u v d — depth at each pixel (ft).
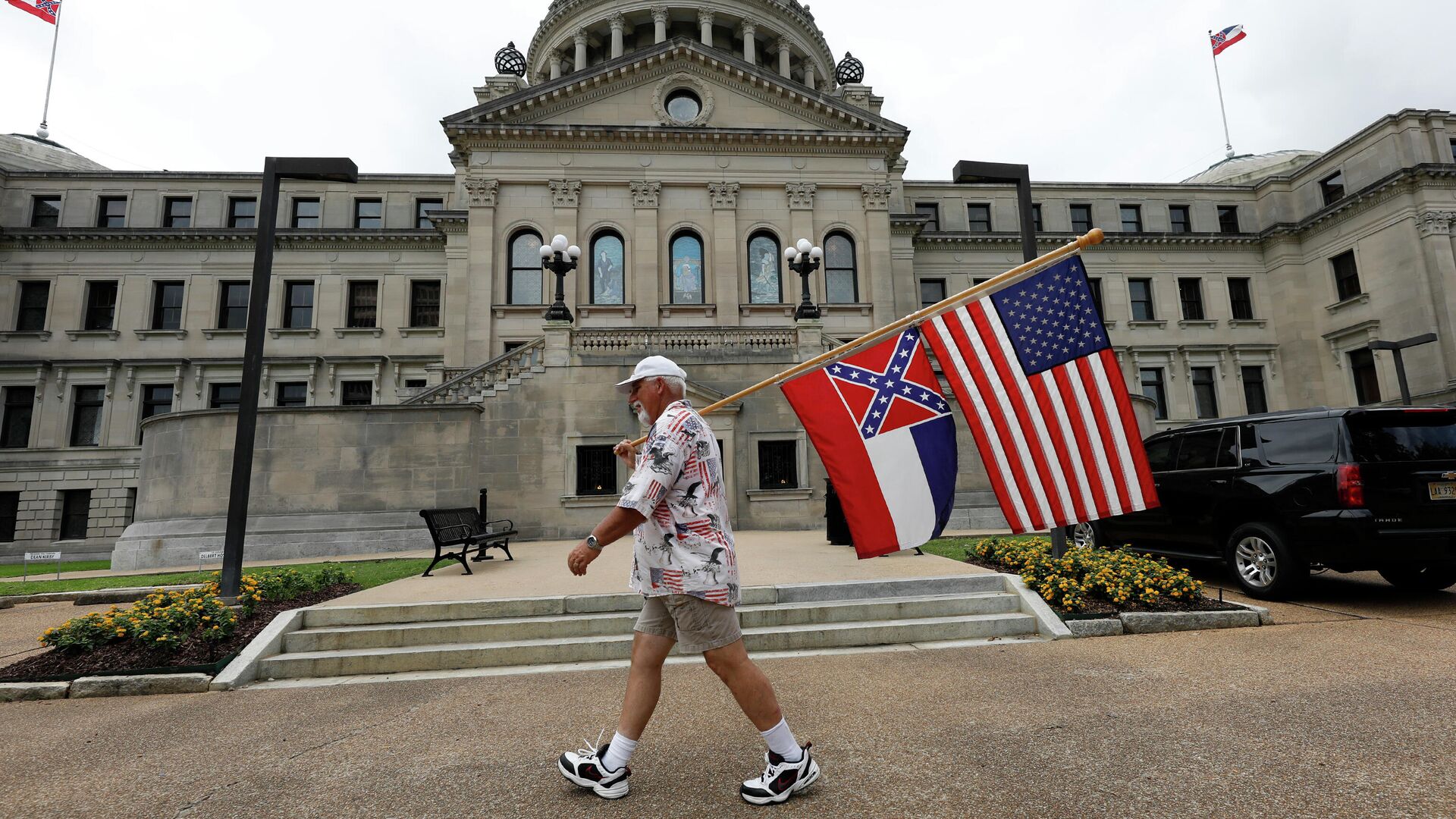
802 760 9.27
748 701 9.16
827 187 85.05
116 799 10.09
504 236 79.36
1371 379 99.91
